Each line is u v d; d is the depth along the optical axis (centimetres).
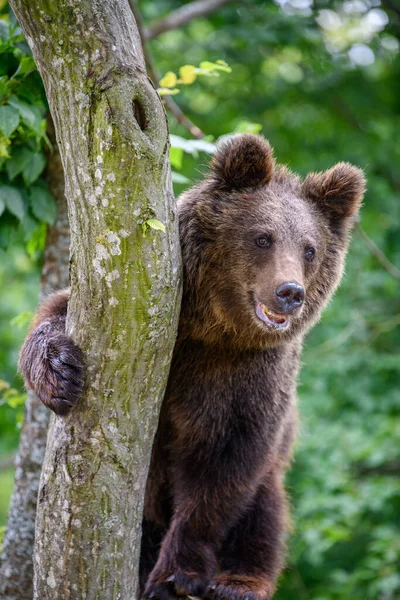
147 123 748
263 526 1166
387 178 2589
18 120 1027
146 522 1159
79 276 788
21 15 732
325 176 1055
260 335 998
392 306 2386
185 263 984
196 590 1035
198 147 1210
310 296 1042
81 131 743
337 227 1071
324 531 1909
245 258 973
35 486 1145
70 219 787
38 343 875
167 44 2508
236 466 1044
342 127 2636
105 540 848
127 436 830
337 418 2202
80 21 722
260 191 1009
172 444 1070
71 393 807
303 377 2152
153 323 792
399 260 2322
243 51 2372
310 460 2028
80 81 735
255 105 2564
